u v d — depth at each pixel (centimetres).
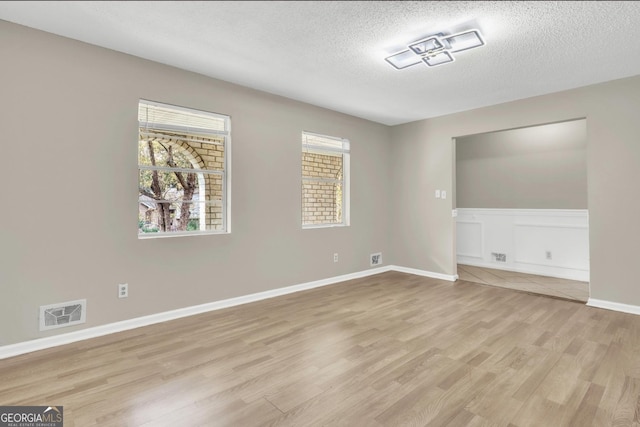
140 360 242
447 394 199
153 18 241
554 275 506
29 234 257
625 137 346
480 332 295
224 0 217
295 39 271
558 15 232
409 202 543
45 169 263
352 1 218
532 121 410
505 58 301
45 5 225
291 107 424
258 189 393
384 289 443
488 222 577
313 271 452
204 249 350
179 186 358
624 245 347
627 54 292
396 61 310
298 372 225
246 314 343
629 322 317
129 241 304
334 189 505
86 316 281
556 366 233
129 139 303
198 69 333
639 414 179
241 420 175
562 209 495
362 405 188
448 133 493
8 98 248
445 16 235
